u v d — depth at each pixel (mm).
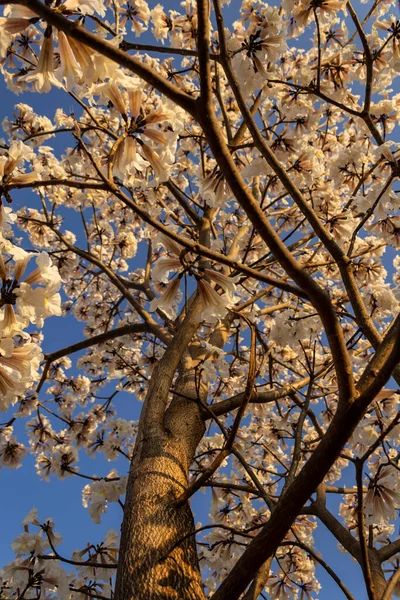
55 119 5777
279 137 3896
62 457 5324
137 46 3123
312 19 3619
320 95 3016
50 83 1761
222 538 4656
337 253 2338
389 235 3572
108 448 5340
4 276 1768
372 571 3143
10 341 1726
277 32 2951
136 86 1836
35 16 1647
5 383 1847
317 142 6434
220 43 2139
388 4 4391
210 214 5547
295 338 3801
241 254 6020
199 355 4078
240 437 6035
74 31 1362
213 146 1523
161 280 2449
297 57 5723
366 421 3689
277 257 1640
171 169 2191
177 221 5438
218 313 2373
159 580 2059
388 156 2740
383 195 2941
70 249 5949
